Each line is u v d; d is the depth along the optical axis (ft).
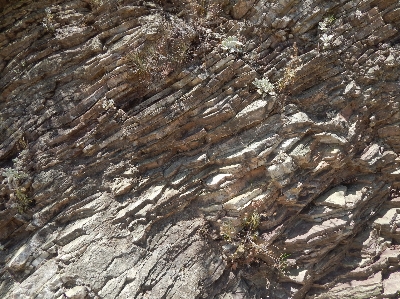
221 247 4.44
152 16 4.35
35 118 4.40
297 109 4.57
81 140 4.34
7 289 4.04
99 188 4.38
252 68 4.44
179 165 4.44
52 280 3.98
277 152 4.42
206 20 4.46
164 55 4.32
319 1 4.49
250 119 4.42
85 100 4.34
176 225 4.41
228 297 4.41
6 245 4.32
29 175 4.34
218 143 4.49
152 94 4.43
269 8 4.44
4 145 4.37
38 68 4.41
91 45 4.37
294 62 4.50
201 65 4.35
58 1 4.46
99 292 3.95
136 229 4.26
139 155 4.45
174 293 4.13
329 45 4.50
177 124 4.41
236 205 4.32
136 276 4.07
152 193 4.37
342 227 4.55
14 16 4.46
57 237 4.21
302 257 4.58
